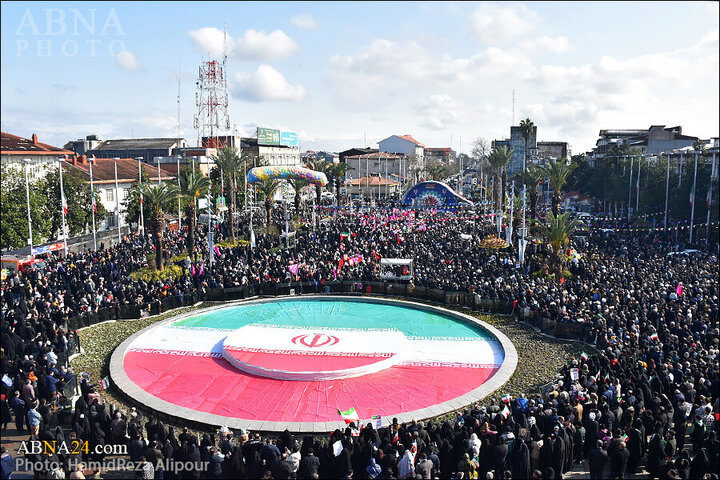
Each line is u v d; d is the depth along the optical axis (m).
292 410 21.41
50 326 26.62
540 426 17.20
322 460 15.55
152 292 34.94
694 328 26.47
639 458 16.44
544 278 39.09
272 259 42.91
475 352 27.86
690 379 19.91
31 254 40.88
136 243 52.09
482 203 91.75
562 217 39.81
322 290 38.66
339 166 85.50
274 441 18.77
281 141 144.38
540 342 28.69
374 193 114.44
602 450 15.23
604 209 96.62
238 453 15.01
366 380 24.31
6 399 19.61
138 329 31.28
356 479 15.41
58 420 18.52
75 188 55.06
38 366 21.67
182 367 25.88
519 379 23.89
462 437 16.03
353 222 64.94
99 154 121.44
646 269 39.00
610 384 19.47
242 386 23.73
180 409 21.05
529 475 15.52
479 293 34.84
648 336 24.39
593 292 32.75
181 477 15.16
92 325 31.72
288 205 82.88
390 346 27.47
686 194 65.56
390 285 38.00
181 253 50.44
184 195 47.91
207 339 29.84
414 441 15.95
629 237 59.59
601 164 96.31
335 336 29.02
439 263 42.34
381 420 18.42
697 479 15.48
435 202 74.31
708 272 38.91
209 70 110.12
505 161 80.56
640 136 129.88
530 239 54.56
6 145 59.97
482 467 15.48
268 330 30.08
